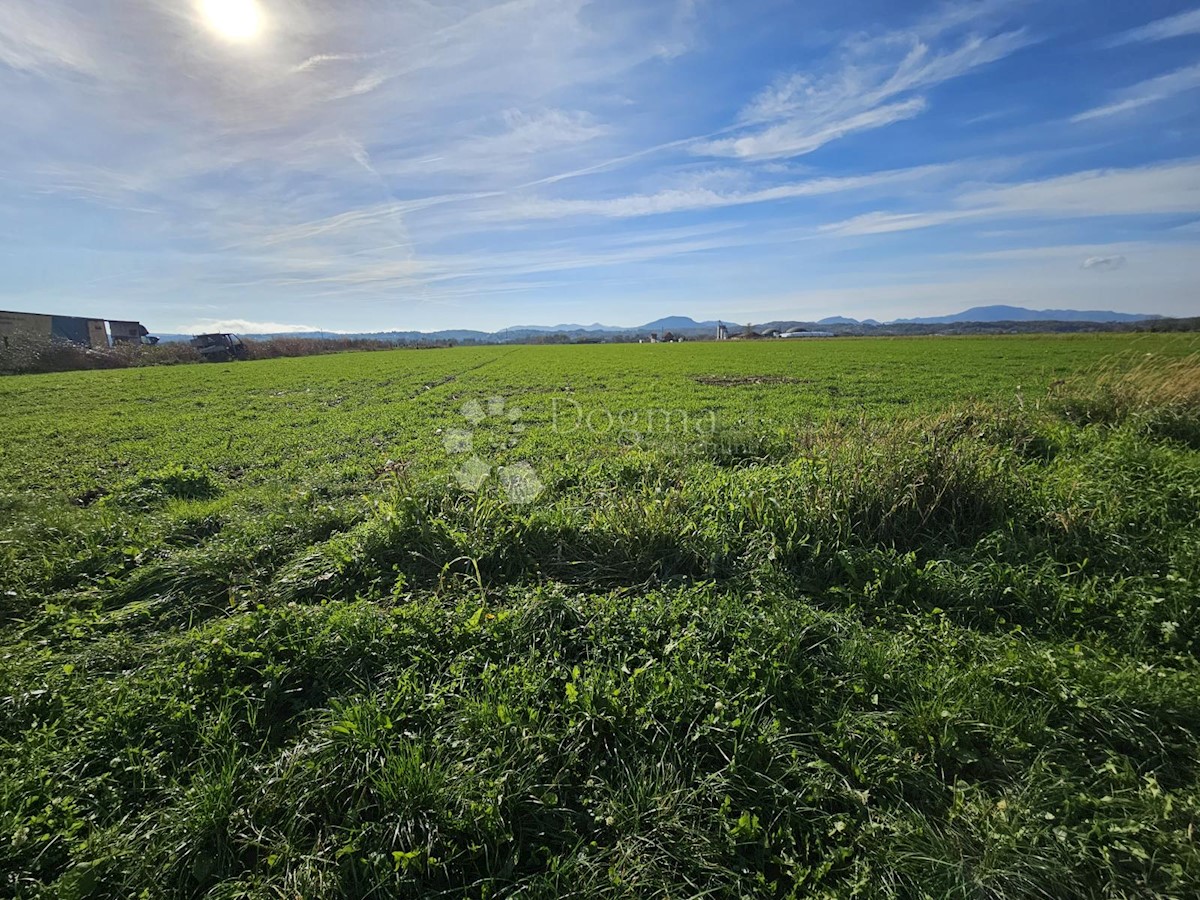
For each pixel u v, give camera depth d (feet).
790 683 11.76
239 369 103.96
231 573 17.72
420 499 20.38
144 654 13.67
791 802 9.37
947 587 15.44
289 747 10.75
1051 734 10.60
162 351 132.87
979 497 18.98
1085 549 16.88
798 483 20.36
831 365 93.15
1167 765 10.11
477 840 8.70
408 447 35.88
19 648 13.83
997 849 8.39
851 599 15.48
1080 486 20.42
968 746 10.46
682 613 14.23
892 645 13.19
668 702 11.05
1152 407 31.60
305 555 18.17
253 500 24.97
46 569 17.88
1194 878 7.99
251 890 8.18
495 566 17.47
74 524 20.94
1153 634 13.82
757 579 16.12
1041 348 126.21
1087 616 14.55
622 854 8.56
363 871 8.28
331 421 46.19
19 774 9.96
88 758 10.44
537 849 8.75
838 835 8.94
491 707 10.80
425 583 16.78
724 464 27.81
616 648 13.06
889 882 8.08
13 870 8.38
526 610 13.98
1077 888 8.05
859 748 10.42
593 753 10.34
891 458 20.51
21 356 103.30
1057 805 9.29
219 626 14.05
